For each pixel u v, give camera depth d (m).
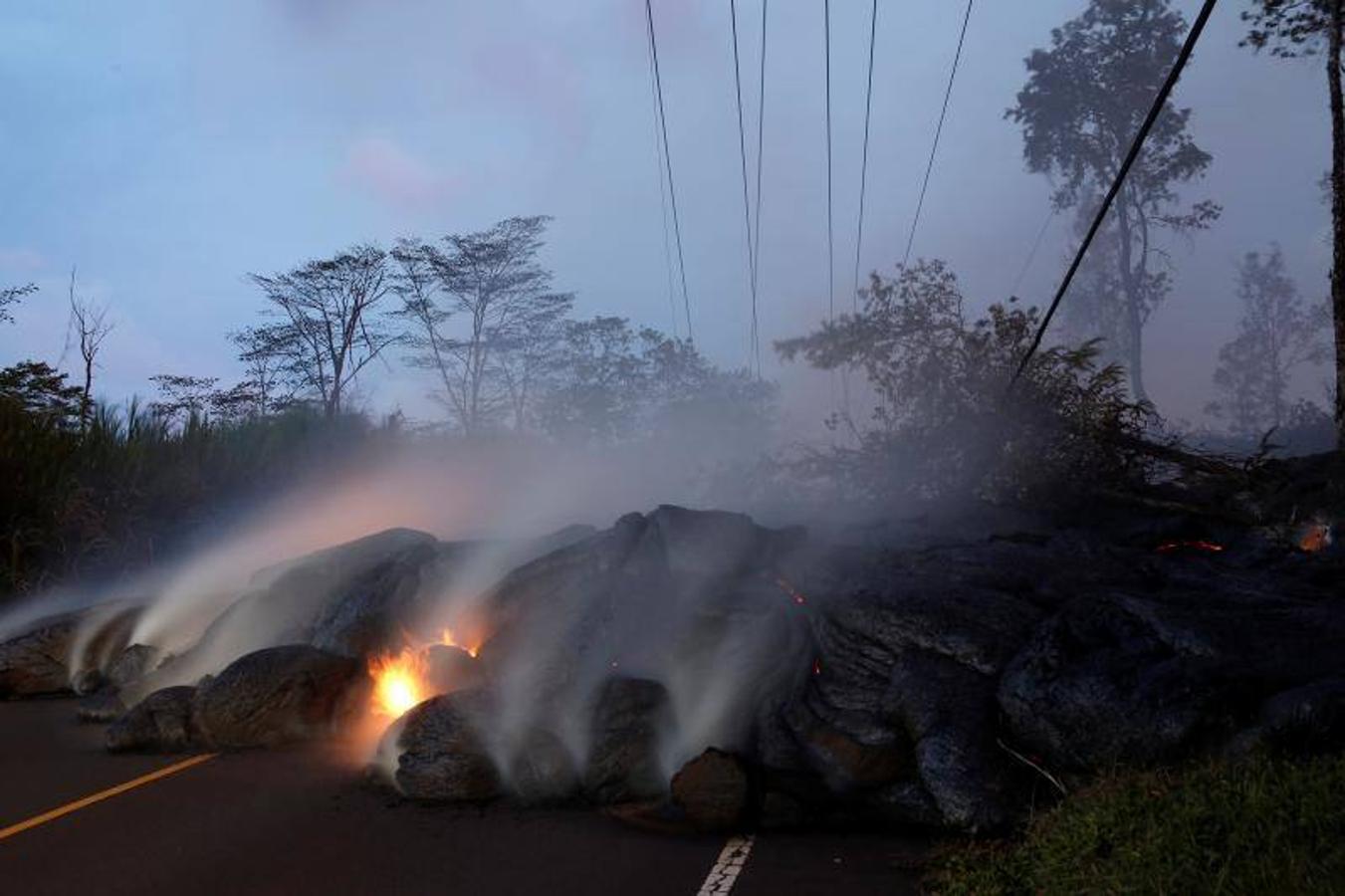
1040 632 6.71
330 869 5.84
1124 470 14.21
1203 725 5.52
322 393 39.94
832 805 6.59
